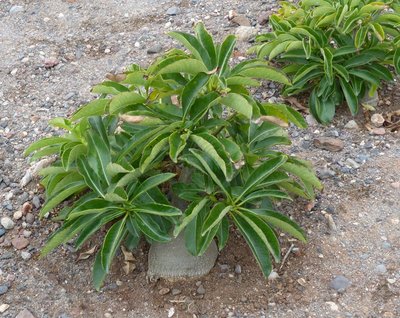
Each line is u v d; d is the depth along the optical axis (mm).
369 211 1372
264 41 1793
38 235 1333
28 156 1511
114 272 1259
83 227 1124
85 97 1695
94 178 1127
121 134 1195
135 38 1896
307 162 1229
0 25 1966
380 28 1505
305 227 1342
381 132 1571
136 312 1193
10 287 1239
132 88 1224
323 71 1583
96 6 2041
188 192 1127
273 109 1143
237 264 1265
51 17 1999
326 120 1583
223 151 1031
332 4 1604
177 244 1212
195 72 1079
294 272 1255
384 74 1583
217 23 1934
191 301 1202
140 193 1093
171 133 1072
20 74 1776
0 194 1420
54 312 1197
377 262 1270
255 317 1179
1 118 1633
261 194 1110
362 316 1177
